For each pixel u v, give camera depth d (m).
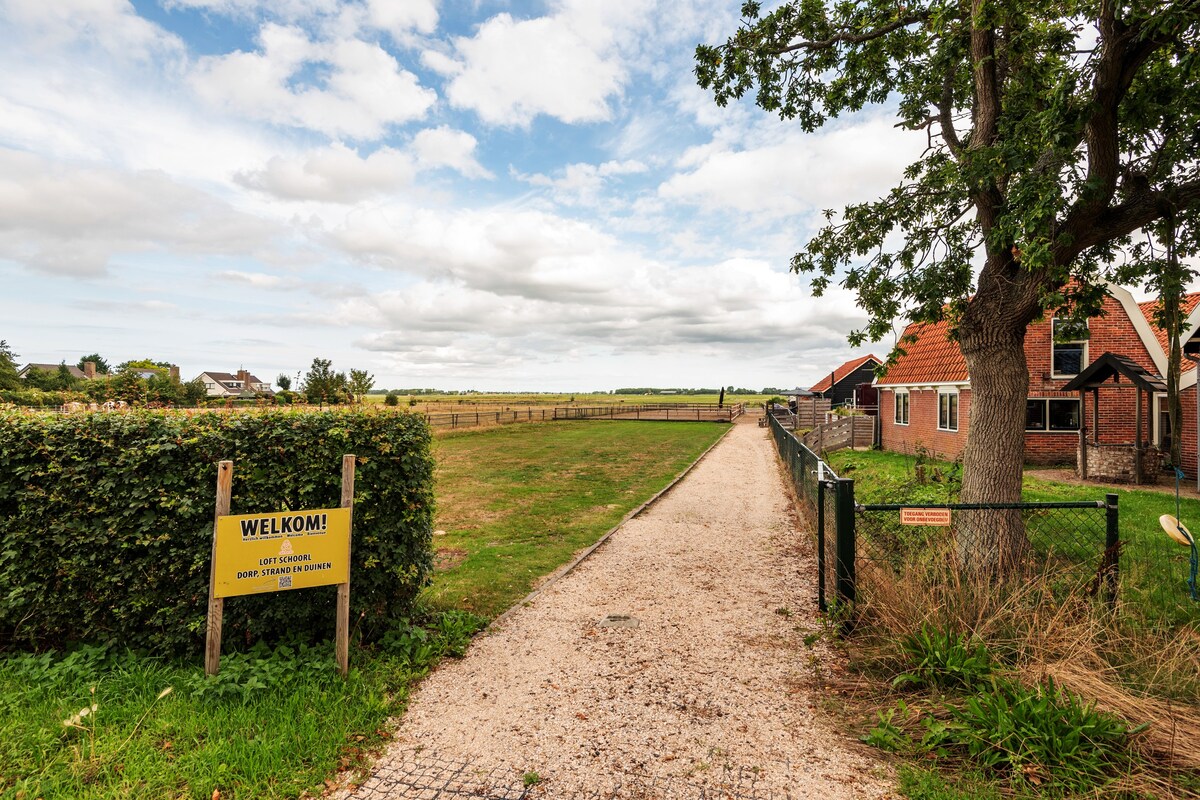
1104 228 5.95
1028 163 5.81
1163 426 16.41
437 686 4.39
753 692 4.28
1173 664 4.00
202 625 4.44
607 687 4.38
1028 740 3.26
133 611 4.45
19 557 4.47
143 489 4.44
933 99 8.20
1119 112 6.48
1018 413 6.30
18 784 2.97
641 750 3.52
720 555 8.52
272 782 3.13
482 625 5.64
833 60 8.49
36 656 4.44
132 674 4.15
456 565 7.91
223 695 3.92
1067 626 4.47
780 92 8.94
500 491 14.48
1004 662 4.22
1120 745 3.25
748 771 3.29
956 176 6.16
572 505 12.57
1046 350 17.81
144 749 3.33
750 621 5.80
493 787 3.15
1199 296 15.34
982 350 6.45
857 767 3.32
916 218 7.84
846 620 5.18
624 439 31.58
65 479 4.44
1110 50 5.26
